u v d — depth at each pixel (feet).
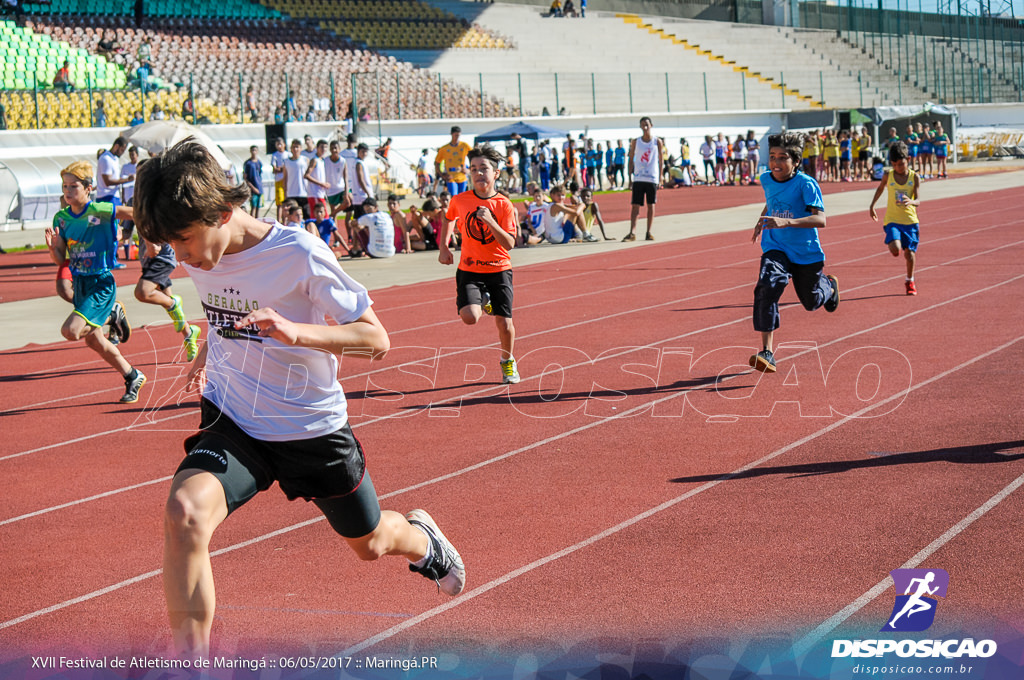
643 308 37.55
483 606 12.75
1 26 110.42
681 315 35.55
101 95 103.19
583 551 14.48
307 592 13.43
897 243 37.11
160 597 13.58
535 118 134.00
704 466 18.34
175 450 21.16
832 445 19.26
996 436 19.24
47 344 35.40
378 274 52.85
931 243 54.75
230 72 119.34
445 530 15.56
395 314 38.93
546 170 118.42
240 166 102.83
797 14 191.62
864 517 15.28
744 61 170.30
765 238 25.72
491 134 112.88
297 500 17.48
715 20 191.11
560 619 12.24
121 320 26.14
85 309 24.86
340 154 66.03
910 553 13.79
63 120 99.86
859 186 112.98
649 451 19.49
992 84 184.96
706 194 114.52
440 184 68.54
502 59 152.87
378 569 14.23
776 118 156.15
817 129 151.53
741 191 117.91
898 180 37.06
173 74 116.78
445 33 153.69
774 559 13.83
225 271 10.27
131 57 117.60
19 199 89.35
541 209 64.44
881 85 173.78
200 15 137.18
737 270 47.75
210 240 9.82
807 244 25.38
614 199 111.55
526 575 13.70
